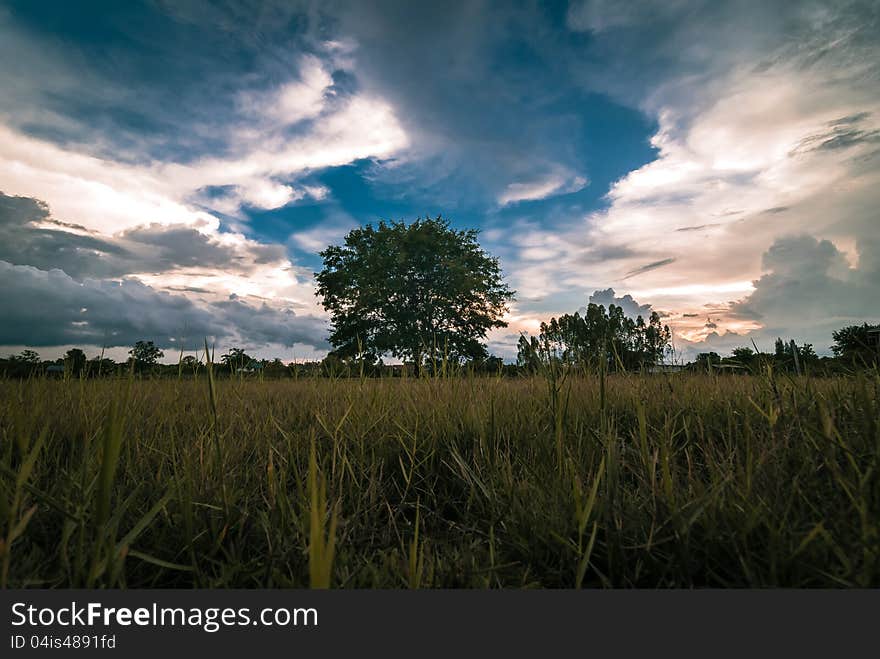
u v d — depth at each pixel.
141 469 2.06
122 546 1.14
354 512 1.71
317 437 2.55
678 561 1.27
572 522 1.45
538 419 2.59
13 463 2.03
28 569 1.22
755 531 1.30
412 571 1.21
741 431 2.24
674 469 1.76
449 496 2.01
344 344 33.59
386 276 33.91
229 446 2.29
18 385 3.06
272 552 1.37
